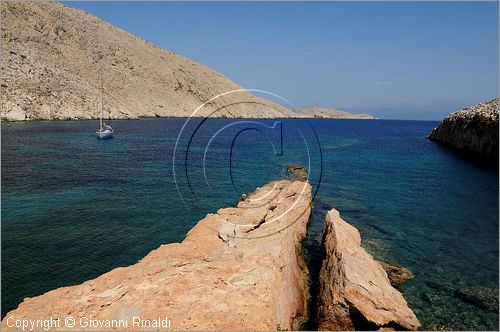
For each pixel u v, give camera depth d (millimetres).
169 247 14133
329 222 17719
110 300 9711
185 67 174750
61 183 29203
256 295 10211
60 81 102750
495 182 34594
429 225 22078
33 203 23766
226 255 13250
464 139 56438
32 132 63906
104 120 103688
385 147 65688
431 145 69438
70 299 9852
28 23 116562
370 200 27578
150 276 11148
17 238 18078
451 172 39562
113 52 142375
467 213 24547
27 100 88812
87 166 36531
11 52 96312
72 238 18359
